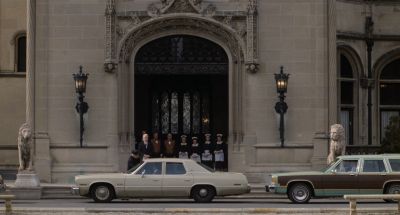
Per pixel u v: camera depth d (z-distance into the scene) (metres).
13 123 45.44
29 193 35.34
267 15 39.66
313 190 32.22
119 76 39.69
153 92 43.84
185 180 32.06
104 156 39.50
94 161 39.50
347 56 45.28
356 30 45.38
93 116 39.56
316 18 39.75
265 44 39.66
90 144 39.47
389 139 43.47
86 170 39.31
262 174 39.38
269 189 32.56
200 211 26.50
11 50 45.59
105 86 39.53
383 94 46.41
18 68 45.69
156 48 40.41
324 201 33.53
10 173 44.19
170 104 43.94
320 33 39.66
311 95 39.62
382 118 46.28
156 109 43.81
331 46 39.69
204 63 40.34
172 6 39.50
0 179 33.66
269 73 39.62
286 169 39.41
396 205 30.00
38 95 39.47
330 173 32.28
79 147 39.38
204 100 43.97
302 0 39.75
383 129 46.19
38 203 32.25
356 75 45.62
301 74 39.66
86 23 39.56
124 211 26.73
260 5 39.69
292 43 39.66
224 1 39.72
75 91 39.50
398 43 46.19
